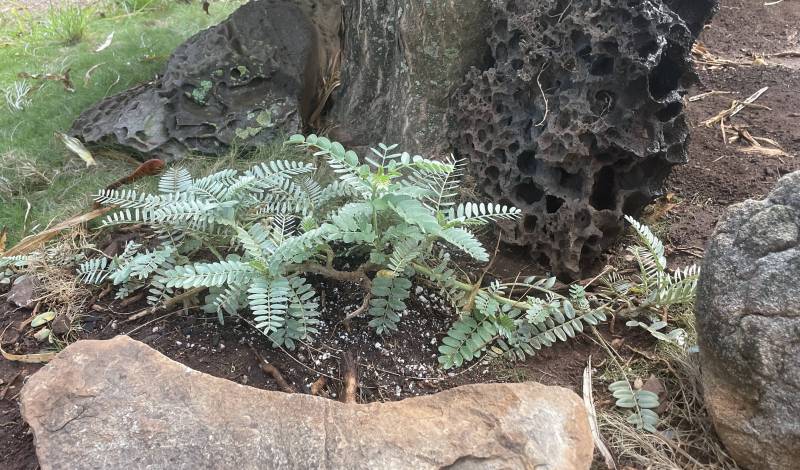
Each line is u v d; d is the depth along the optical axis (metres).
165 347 0.64
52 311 0.70
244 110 0.97
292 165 0.75
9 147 0.99
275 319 0.59
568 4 0.71
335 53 1.13
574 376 0.64
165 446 0.49
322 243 0.64
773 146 0.96
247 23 1.03
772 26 1.43
